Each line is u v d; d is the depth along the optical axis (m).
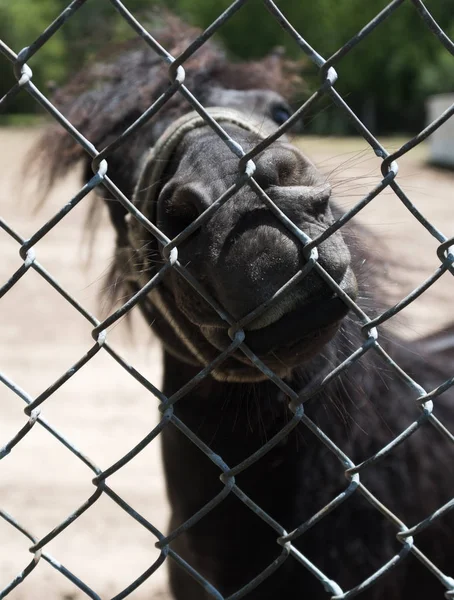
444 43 1.20
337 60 1.17
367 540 2.22
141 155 2.35
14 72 1.19
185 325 1.92
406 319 2.60
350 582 2.19
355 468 1.43
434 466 2.37
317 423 2.20
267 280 1.39
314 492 2.22
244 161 1.23
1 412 5.73
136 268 2.17
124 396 6.08
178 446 2.34
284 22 1.16
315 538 2.21
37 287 9.20
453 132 17.88
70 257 10.35
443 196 13.73
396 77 31.73
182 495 2.37
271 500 2.24
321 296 1.41
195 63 2.47
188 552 2.42
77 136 1.21
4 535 4.10
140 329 6.72
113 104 2.46
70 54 3.18
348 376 2.18
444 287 6.65
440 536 2.34
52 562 1.42
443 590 2.37
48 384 6.30
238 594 1.51
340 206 2.13
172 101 2.39
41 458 5.03
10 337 7.52
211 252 1.45
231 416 2.22
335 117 16.67
